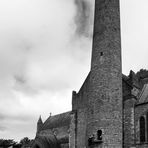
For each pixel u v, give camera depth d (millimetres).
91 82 34031
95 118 31484
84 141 36969
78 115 39250
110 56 33312
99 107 31609
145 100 34344
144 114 32875
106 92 31922
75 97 40906
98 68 33344
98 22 35406
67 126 53469
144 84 38469
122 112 33594
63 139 49312
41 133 61094
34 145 48125
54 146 46844
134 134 32844
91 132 31344
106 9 35281
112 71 32812
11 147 72375
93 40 35531
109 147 29672
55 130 55906
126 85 35906
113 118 30969
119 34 35094
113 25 34719
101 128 30594
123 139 33188
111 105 31438
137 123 33188
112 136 30219
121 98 32750
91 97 33094
